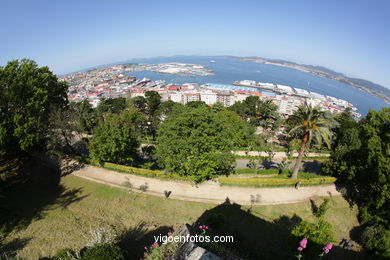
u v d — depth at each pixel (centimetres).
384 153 2512
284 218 2528
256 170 3669
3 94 3241
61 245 1889
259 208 2642
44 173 3388
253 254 1822
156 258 1080
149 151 4438
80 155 3922
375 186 2445
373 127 2967
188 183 3077
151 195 2841
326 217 2617
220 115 5334
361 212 2686
